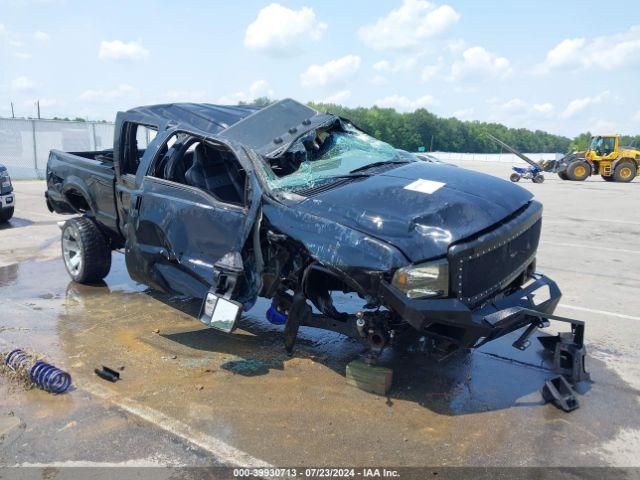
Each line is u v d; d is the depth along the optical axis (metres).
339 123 5.34
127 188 5.37
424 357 4.46
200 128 5.01
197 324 5.23
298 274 3.97
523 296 3.92
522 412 3.57
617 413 3.56
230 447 3.15
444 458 3.04
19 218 11.45
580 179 25.45
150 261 4.98
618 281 6.67
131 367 4.26
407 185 4.02
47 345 4.69
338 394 3.83
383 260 3.41
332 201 3.87
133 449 3.13
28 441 3.21
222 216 4.27
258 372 4.19
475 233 3.53
